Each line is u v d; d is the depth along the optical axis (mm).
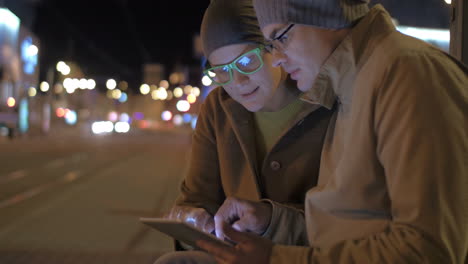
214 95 1766
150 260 4227
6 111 27375
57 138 30188
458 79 1043
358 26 1175
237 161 1633
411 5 5004
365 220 1115
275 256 1075
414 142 965
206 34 1536
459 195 941
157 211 6621
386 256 964
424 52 1059
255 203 1428
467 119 999
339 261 1026
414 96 993
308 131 1521
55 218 6031
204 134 1757
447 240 929
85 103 56750
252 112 1644
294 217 1416
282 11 1154
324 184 1293
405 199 965
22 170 12008
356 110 1118
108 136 37594
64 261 4145
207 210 1664
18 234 5125
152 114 72750
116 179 10578
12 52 31422
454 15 1781
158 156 18438
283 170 1541
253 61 1489
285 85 1541
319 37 1178
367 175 1091
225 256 1111
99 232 5262
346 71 1196
